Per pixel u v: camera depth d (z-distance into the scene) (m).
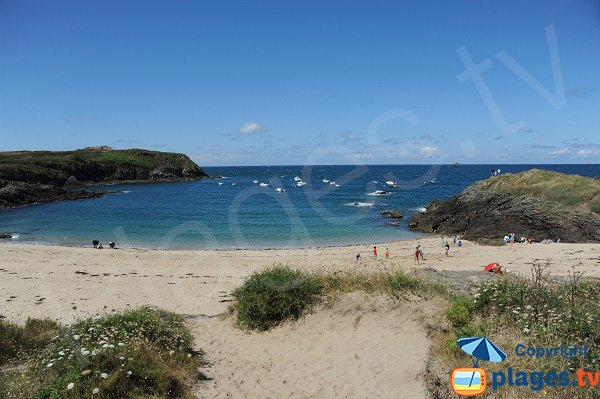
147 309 10.48
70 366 6.64
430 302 9.58
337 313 10.16
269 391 7.33
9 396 6.22
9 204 58.16
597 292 9.02
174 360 7.88
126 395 6.27
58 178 81.12
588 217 33.66
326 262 24.95
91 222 45.12
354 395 6.93
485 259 24.89
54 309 15.09
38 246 30.97
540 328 7.35
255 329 10.57
